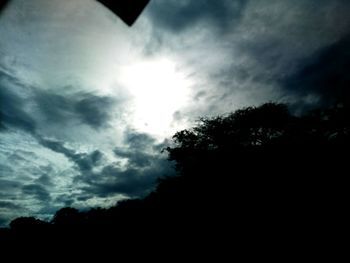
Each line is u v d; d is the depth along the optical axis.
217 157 25.50
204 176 24.16
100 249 19.92
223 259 14.13
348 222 13.66
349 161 19.50
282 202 17.89
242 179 21.56
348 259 10.84
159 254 17.02
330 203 16.16
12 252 20.53
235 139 27.80
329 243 12.34
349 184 17.34
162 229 20.80
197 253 15.71
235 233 16.47
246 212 18.28
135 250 18.58
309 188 18.25
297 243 13.18
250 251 13.95
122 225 23.70
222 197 21.33
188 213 21.36
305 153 21.69
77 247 20.81
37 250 20.80
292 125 26.17
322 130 24.55
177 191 25.41
